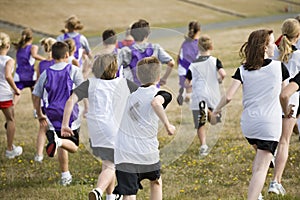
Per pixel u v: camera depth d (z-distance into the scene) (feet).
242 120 29.66
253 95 29.19
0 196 35.50
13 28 140.87
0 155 46.50
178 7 173.47
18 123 58.18
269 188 33.14
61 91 36.45
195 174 39.11
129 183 27.71
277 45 37.63
